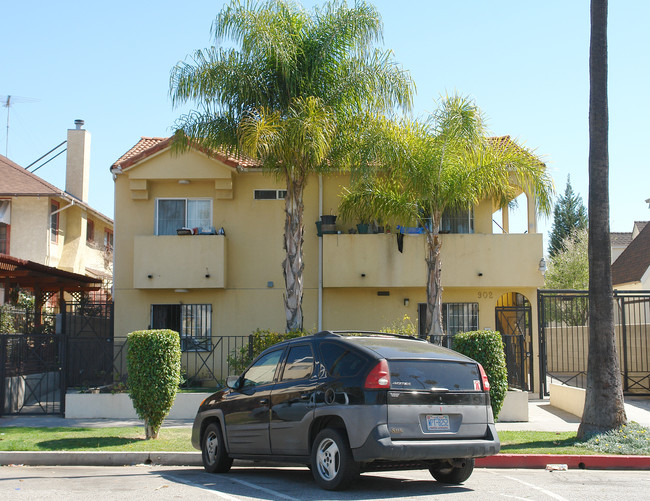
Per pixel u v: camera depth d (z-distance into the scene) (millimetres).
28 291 21766
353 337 8250
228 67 15539
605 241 11742
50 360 17516
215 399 9656
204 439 9773
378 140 15289
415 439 7340
